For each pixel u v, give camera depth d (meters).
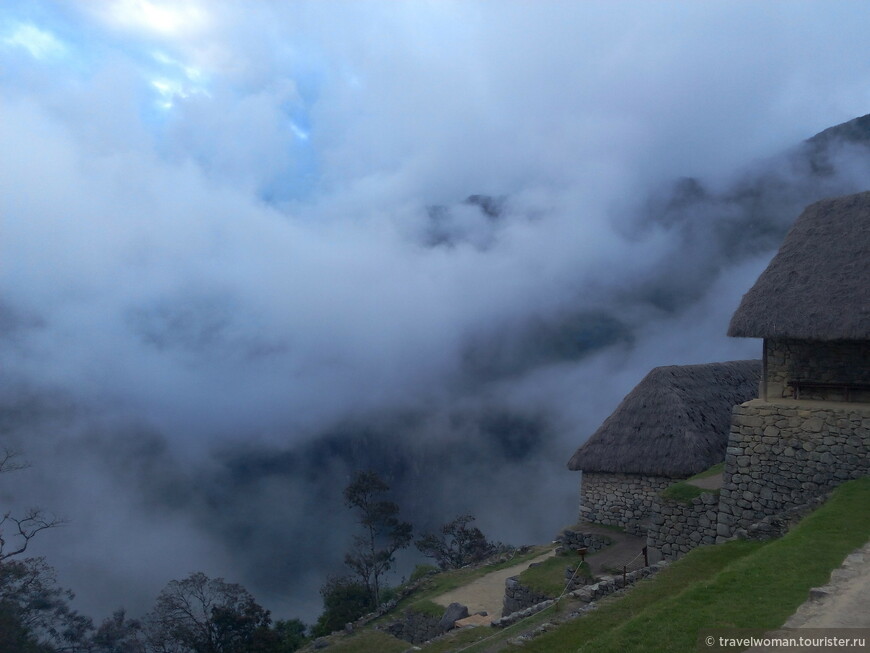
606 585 12.70
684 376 20.25
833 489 11.94
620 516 18.33
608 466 18.44
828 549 8.81
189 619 28.95
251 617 29.17
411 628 23.38
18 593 27.67
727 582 8.15
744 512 13.07
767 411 13.04
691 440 17.58
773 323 12.75
